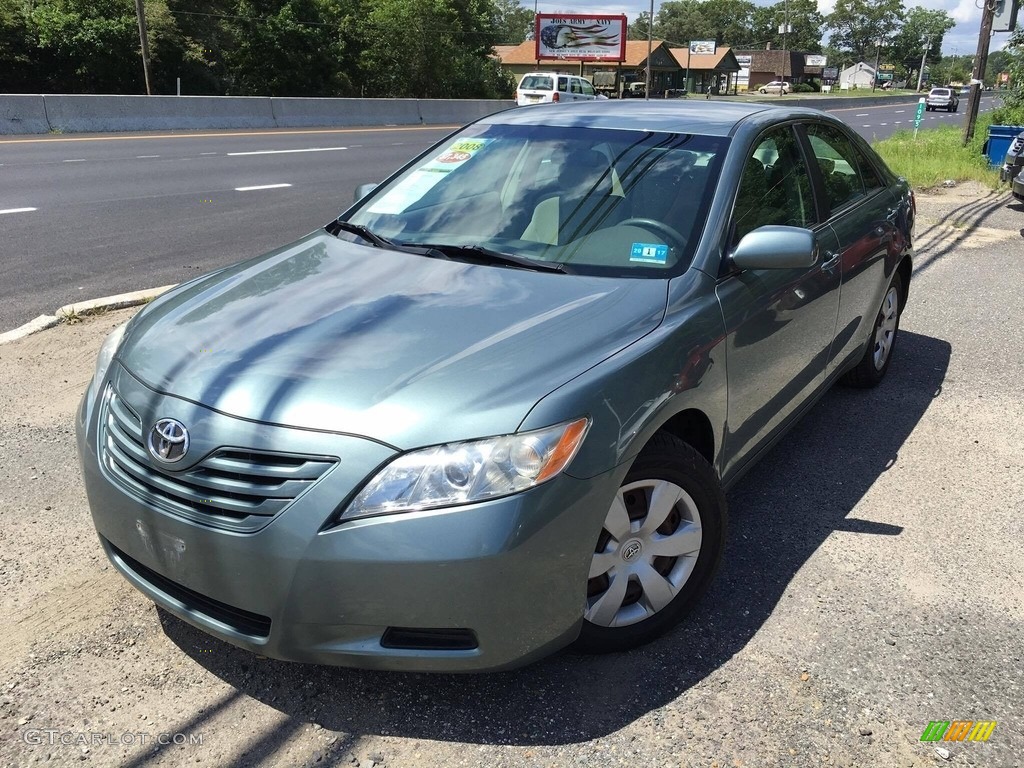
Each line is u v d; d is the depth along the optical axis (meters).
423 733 2.45
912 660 2.79
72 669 2.67
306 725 2.47
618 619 2.71
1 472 3.89
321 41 42.94
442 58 46.94
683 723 2.50
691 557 2.82
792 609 3.05
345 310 2.76
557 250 3.16
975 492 3.95
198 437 2.31
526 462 2.23
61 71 35.12
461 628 2.25
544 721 2.50
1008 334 6.34
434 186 3.74
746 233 3.26
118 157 15.49
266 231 9.32
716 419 2.95
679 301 2.86
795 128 3.98
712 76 90.25
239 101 24.05
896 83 156.62
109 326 5.84
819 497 3.88
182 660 2.73
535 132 3.80
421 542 2.17
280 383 2.36
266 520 2.23
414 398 2.28
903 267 5.14
